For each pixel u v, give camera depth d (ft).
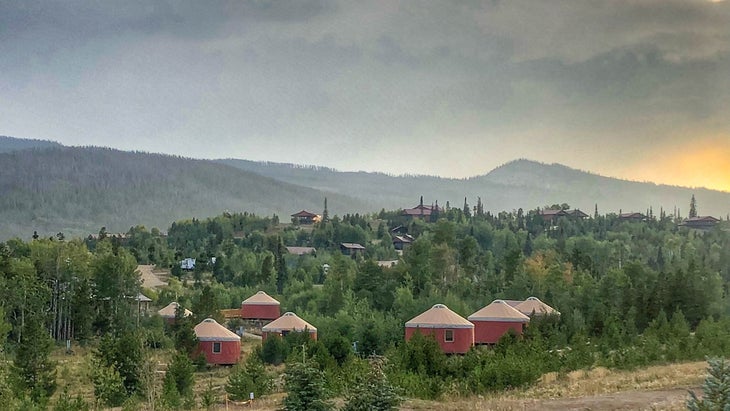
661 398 174.50
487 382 211.41
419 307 449.48
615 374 232.73
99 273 464.24
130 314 470.39
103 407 229.04
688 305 408.87
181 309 461.37
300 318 438.40
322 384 154.51
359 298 511.40
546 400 178.81
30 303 414.62
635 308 406.82
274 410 186.39
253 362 259.80
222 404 223.92
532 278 551.18
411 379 207.31
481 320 383.86
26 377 256.32
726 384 106.32
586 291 460.96
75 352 401.49
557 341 315.58
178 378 254.06
